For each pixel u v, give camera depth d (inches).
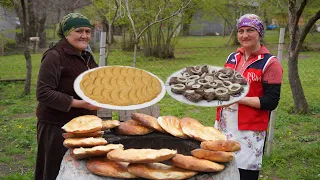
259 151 114.0
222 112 117.8
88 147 83.3
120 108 87.8
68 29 108.1
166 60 452.4
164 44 518.3
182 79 101.9
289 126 253.9
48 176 112.6
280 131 240.5
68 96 104.0
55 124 110.1
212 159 81.0
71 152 83.9
